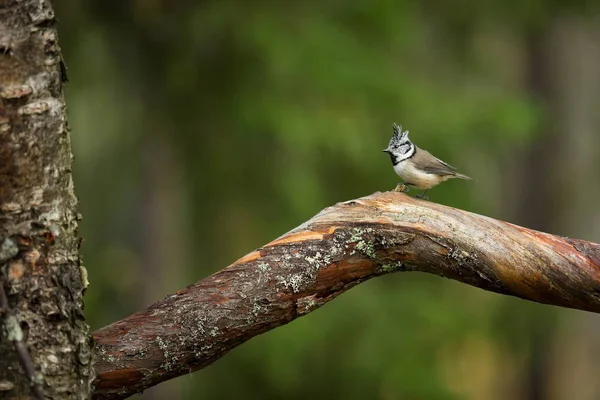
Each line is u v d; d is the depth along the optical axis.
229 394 13.21
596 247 5.49
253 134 12.56
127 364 4.89
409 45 13.69
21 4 4.57
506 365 22.73
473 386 22.67
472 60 16.98
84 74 13.02
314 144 11.80
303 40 12.10
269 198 12.84
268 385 13.04
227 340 5.15
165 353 4.98
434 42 16.78
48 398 4.47
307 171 12.70
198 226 13.52
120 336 4.95
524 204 24.56
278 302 5.24
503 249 5.46
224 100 12.52
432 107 12.98
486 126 13.27
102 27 12.87
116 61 13.20
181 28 12.56
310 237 5.42
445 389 13.17
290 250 5.35
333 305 13.36
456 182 13.54
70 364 4.56
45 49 4.63
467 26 16.62
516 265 5.46
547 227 24.48
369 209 5.58
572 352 24.61
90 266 13.95
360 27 12.77
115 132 13.88
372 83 12.27
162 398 13.95
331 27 12.42
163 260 14.32
